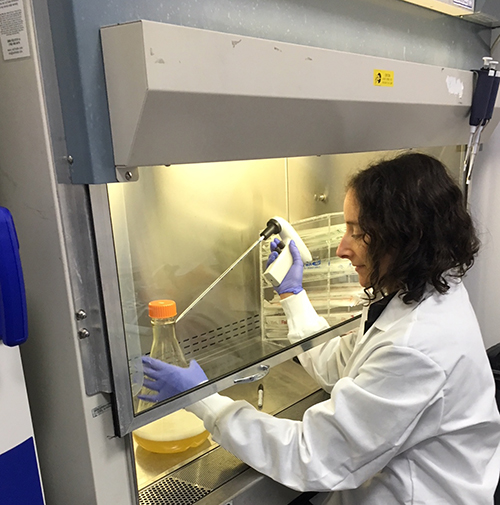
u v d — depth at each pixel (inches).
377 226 43.8
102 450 41.3
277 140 42.4
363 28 52.7
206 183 52.3
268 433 45.4
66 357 39.0
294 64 37.8
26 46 33.1
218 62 32.7
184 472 52.1
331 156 63.6
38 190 36.2
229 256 56.9
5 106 36.0
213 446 56.7
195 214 51.9
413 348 41.5
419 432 43.7
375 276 46.9
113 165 33.8
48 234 36.6
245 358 52.8
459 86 59.3
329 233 65.2
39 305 39.6
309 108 41.2
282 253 59.7
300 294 58.4
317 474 43.1
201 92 32.2
